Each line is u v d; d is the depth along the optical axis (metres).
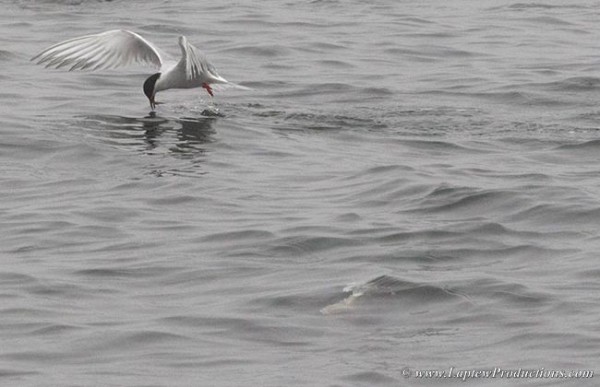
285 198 16.09
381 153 18.33
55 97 21.38
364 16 29.09
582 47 26.41
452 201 15.77
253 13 29.03
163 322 12.21
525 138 19.14
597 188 16.25
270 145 18.62
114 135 18.98
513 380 10.83
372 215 15.35
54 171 17.31
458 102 21.77
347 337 11.84
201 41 26.23
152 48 19.47
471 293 12.73
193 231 14.86
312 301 12.62
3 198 16.19
